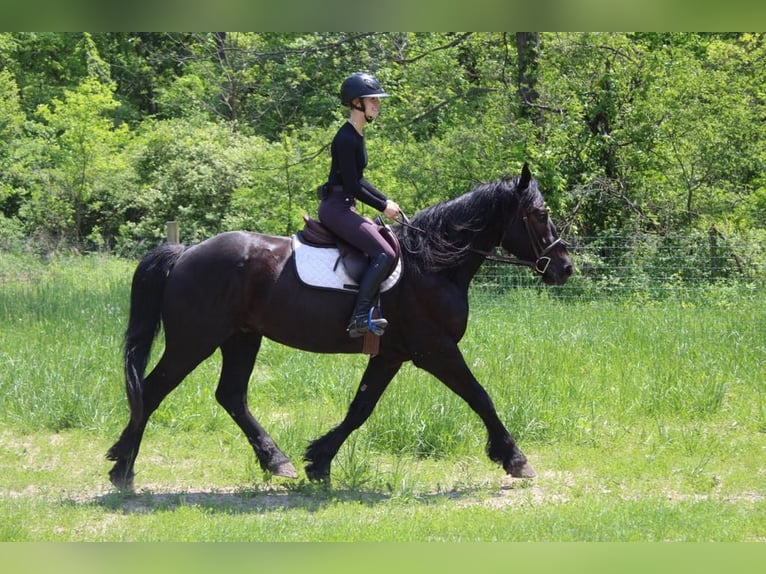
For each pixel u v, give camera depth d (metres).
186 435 9.84
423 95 23.38
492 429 8.20
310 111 31.45
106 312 15.62
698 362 12.08
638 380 11.27
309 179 24.14
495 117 21.66
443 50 23.48
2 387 10.79
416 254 8.01
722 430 9.97
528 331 13.91
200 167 28.34
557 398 10.45
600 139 21.12
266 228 24.98
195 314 7.75
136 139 31.27
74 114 28.66
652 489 8.13
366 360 12.38
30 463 8.93
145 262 7.90
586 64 21.47
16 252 24.98
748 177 22.59
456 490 8.17
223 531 6.73
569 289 17.06
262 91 32.88
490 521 7.02
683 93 21.36
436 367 8.09
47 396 10.38
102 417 10.02
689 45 24.05
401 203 21.75
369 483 8.34
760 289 16.58
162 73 37.66
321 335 7.86
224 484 8.43
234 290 7.78
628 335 13.45
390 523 6.96
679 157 21.38
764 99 22.06
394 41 24.66
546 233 8.23
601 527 6.87
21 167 28.45
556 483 8.30
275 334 7.95
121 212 28.97
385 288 7.86
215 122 32.97
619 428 9.89
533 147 20.58
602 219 21.44
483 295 16.31
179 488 8.29
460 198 8.24
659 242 18.22
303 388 11.39
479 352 12.51
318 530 6.77
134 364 7.70
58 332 13.85
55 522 7.01
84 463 8.95
